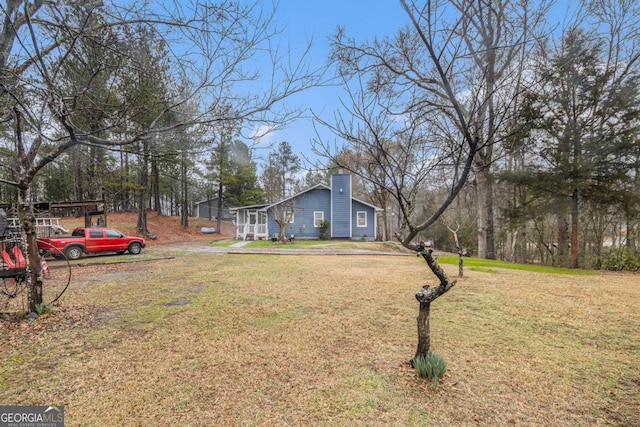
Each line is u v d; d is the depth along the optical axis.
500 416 2.34
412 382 2.81
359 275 8.12
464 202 19.69
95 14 3.02
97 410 2.43
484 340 3.79
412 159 3.20
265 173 37.75
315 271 8.77
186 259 11.74
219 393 2.67
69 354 3.42
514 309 5.03
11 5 2.91
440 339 3.81
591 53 9.61
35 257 4.73
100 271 8.82
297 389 2.72
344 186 21.70
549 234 16.20
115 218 25.23
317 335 3.95
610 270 10.79
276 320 4.52
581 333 4.02
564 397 2.59
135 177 19.91
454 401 2.53
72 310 4.97
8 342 3.74
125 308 5.10
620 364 3.18
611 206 10.70
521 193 13.30
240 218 24.00
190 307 5.15
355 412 2.39
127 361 3.26
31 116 3.03
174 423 2.27
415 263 10.84
